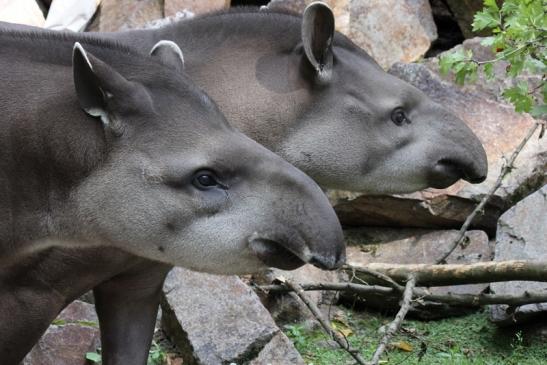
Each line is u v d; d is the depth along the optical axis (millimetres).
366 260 16297
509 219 15375
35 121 9688
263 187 9508
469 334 15031
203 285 13969
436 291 15406
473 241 16047
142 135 9539
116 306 11672
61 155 9609
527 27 12938
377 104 12508
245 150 9578
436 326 15320
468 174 12961
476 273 14164
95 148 9562
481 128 16859
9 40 10164
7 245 9945
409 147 12672
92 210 9648
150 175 9500
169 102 9664
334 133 12352
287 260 9547
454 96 17234
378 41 18766
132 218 9562
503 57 13414
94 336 13375
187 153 9500
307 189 9477
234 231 9484
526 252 15031
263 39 12453
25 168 9711
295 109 12250
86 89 9414
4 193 9773
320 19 12141
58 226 9820
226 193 9523
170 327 14008
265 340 13492
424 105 12852
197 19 12531
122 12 18578
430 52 20031
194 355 13375
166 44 10477
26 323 10711
